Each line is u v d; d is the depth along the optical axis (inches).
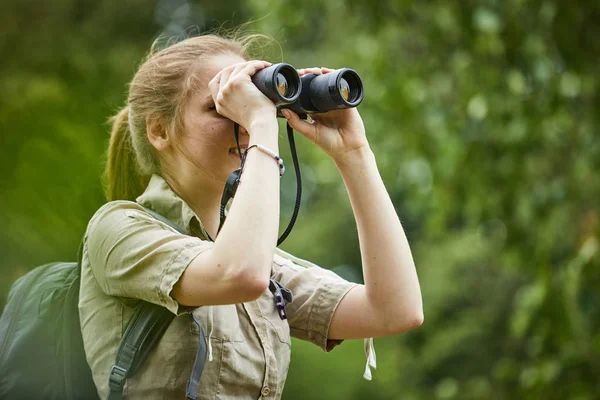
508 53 629.0
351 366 1425.9
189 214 251.1
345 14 768.9
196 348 234.8
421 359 1459.2
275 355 250.7
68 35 1151.0
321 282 272.2
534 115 643.5
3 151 800.9
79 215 789.2
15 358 247.1
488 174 668.7
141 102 262.2
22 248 759.1
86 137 839.1
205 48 261.4
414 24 687.1
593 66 608.7
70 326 247.1
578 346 587.2
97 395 242.5
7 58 1101.1
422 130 703.1
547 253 624.7
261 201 225.1
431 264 1480.1
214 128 251.8
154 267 228.8
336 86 244.5
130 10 1270.9
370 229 259.3
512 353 1195.3
